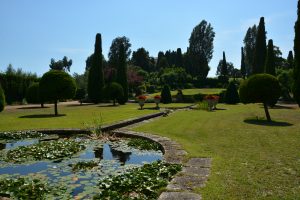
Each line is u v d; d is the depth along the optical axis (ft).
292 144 24.17
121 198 13.17
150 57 241.35
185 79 165.48
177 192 13.10
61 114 54.75
